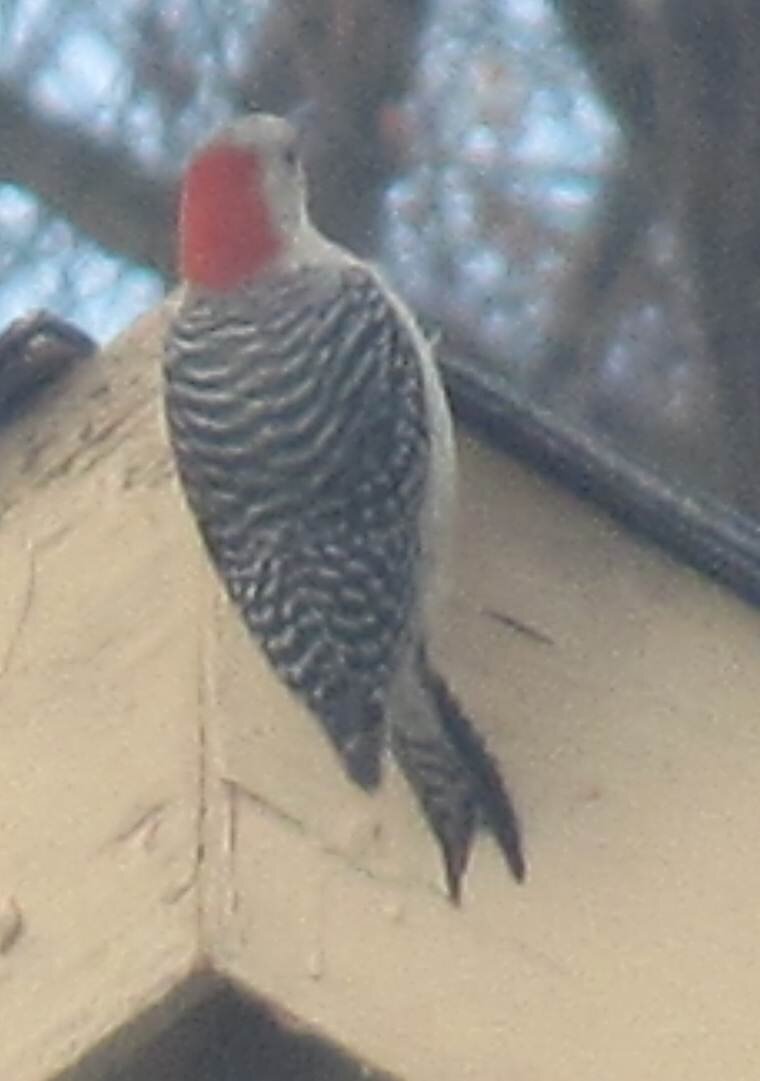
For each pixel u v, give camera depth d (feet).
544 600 36.55
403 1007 33.86
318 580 34.83
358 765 33.83
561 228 60.59
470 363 37.63
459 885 34.45
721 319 59.11
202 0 63.72
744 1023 34.40
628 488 36.58
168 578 36.24
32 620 37.01
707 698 36.09
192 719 35.06
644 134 60.70
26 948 34.58
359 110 62.13
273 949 33.63
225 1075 33.88
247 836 34.27
